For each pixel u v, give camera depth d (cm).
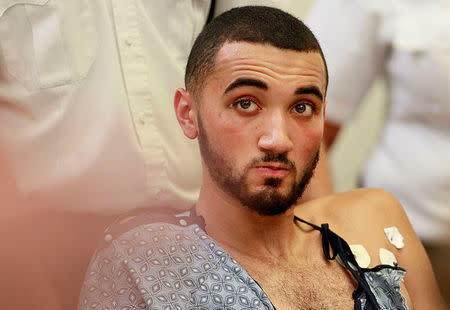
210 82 201
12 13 207
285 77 196
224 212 209
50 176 212
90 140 217
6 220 108
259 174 196
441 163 305
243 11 208
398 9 308
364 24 314
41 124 212
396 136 319
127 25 223
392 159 320
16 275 113
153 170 230
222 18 209
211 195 211
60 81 213
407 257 248
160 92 232
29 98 211
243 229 210
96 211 221
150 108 228
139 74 226
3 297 108
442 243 307
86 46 217
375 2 311
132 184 226
